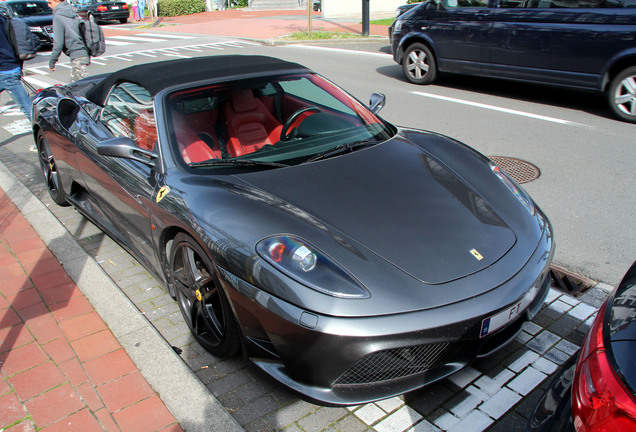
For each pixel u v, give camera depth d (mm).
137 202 3115
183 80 3373
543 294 2668
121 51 15094
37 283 3510
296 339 2170
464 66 8531
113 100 3768
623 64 6711
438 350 2252
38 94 4965
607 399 1355
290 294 2164
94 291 3375
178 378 2592
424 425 2314
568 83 7305
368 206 2590
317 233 2365
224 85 3377
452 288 2225
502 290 2283
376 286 2172
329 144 3217
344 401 2193
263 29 18922
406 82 9492
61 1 7766
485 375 2604
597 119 6918
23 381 2635
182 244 2773
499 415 2352
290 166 2934
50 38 16891
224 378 2648
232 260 2348
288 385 2283
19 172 5766
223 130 3234
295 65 3830
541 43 7391
